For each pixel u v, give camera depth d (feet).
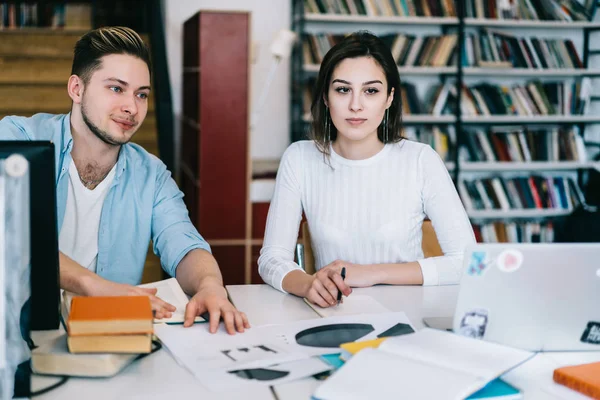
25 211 3.15
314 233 6.41
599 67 16.56
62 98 15.20
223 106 12.26
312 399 3.25
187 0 15.56
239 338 4.17
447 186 6.20
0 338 3.09
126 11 17.30
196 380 3.59
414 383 3.26
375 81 5.81
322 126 6.29
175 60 15.74
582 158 16.42
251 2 15.62
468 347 3.69
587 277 3.94
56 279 3.70
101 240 5.83
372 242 6.21
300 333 4.27
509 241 16.12
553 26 16.07
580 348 4.08
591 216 13.03
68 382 3.54
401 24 15.89
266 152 16.08
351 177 6.27
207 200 12.45
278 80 15.89
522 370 3.79
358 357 3.55
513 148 16.10
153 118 15.06
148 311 3.71
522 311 3.95
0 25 16.79
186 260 5.58
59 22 17.16
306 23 15.46
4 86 15.06
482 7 15.60
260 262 5.96
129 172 5.92
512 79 16.57
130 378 3.60
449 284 5.66
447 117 15.57
